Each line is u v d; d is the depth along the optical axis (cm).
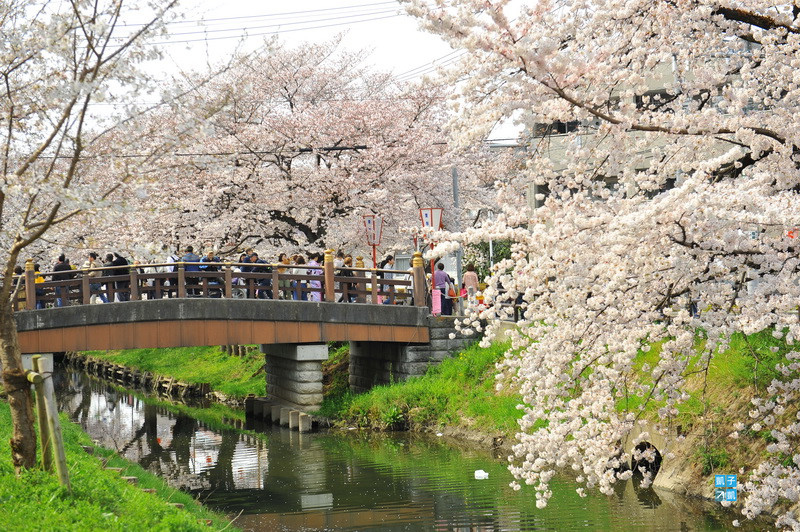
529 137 1026
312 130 3181
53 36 831
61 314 2403
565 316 919
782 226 782
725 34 980
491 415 2073
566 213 879
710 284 832
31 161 860
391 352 2681
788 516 895
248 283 2795
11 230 991
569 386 916
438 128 3300
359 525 1373
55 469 922
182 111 867
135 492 1000
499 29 834
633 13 945
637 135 1020
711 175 928
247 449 2202
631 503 1381
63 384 4256
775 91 962
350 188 3166
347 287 2678
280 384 2858
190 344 2452
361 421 2433
